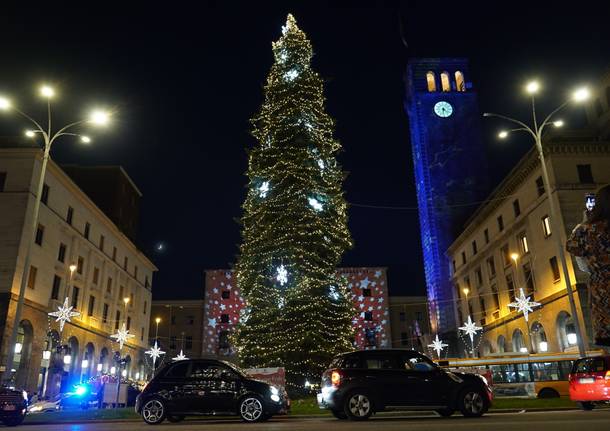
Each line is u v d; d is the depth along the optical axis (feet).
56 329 130.41
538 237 133.49
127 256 193.47
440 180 220.23
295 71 91.66
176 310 240.73
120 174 192.03
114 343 173.06
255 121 91.97
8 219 116.67
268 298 77.41
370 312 232.53
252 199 84.38
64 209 138.82
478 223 179.52
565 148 125.49
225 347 228.84
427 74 240.94
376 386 40.52
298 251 76.95
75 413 56.54
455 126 227.81
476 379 41.70
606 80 137.49
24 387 113.80
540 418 35.94
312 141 85.10
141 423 43.78
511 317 150.92
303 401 65.82
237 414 42.34
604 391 48.19
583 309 111.14
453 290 205.57
